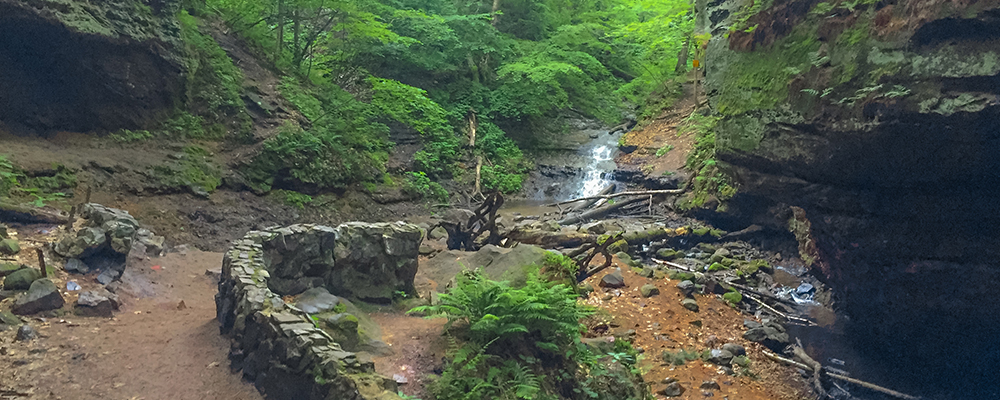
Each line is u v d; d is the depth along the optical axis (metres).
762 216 14.73
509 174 21.62
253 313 5.32
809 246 12.17
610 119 27.27
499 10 27.28
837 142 8.77
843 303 11.53
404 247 7.87
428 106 20.48
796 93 9.39
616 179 20.84
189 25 14.99
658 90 25.67
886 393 9.08
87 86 12.05
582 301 10.62
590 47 28.81
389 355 5.75
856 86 8.30
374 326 6.42
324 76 19.41
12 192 9.17
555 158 23.45
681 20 22.81
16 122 11.29
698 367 9.10
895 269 9.59
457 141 21.58
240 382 5.20
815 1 9.27
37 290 6.13
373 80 19.16
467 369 5.43
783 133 9.84
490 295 6.13
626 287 11.41
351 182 16.09
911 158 8.08
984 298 8.72
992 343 9.14
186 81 14.00
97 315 6.43
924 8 7.38
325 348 4.73
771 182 10.77
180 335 6.18
